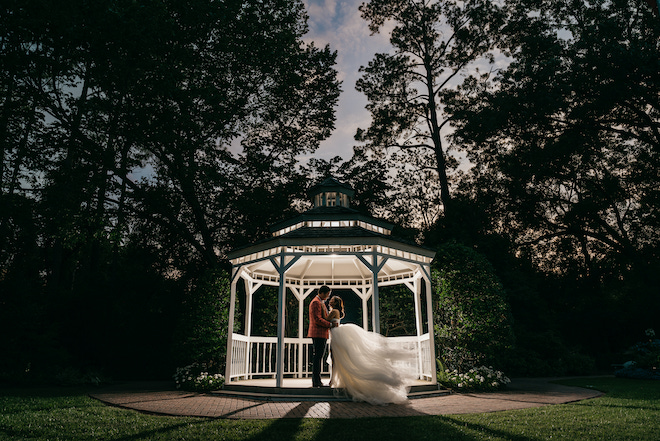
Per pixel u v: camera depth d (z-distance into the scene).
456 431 4.62
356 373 7.40
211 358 11.57
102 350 16.30
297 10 20.55
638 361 13.66
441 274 11.33
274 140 20.05
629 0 23.64
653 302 20.59
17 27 12.37
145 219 18.80
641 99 23.38
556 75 23.52
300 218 10.30
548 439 4.23
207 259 19.14
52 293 17.14
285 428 4.84
